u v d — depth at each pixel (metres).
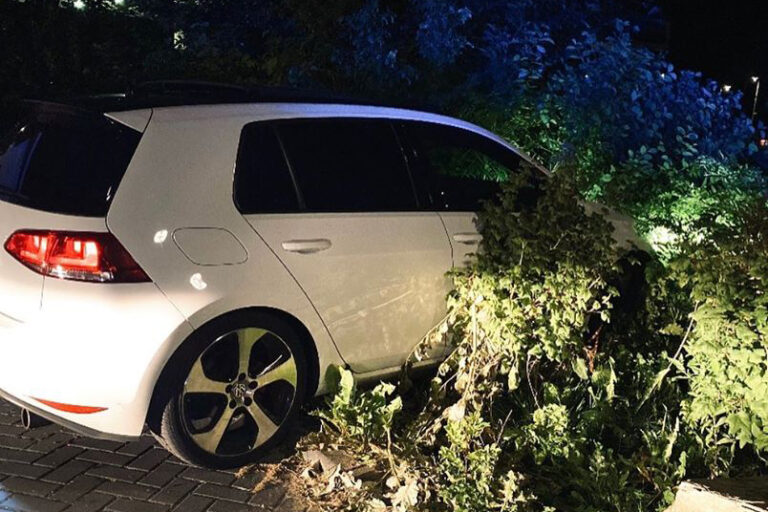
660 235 7.07
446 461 4.27
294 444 4.89
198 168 4.39
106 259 4.07
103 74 9.95
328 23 9.57
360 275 4.83
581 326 5.03
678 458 4.66
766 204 4.78
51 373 4.09
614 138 8.23
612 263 4.98
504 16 10.29
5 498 4.15
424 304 5.14
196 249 4.29
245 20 11.47
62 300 4.07
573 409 5.14
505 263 4.89
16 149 4.69
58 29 9.65
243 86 5.07
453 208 5.36
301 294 4.61
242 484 4.46
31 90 9.45
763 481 3.86
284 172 4.70
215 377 4.45
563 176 4.93
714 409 4.52
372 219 4.93
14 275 4.17
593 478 4.30
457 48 9.12
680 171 8.15
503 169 5.71
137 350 4.12
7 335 4.18
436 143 5.44
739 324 4.36
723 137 9.02
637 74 8.48
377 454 4.64
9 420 4.96
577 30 11.37
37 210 4.23
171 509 4.17
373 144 5.12
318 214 4.74
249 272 4.42
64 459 4.57
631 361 5.62
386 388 4.71
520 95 8.56
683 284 4.73
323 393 4.91
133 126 4.32
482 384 4.90
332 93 5.42
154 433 4.42
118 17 10.34
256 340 4.53
